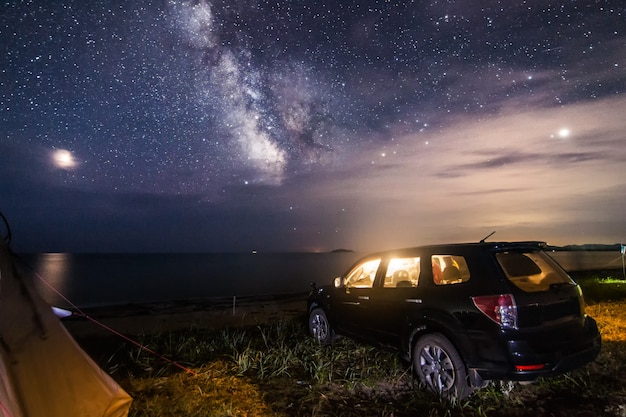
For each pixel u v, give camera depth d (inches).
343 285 235.3
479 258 162.2
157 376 198.1
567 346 149.1
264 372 201.0
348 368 200.7
